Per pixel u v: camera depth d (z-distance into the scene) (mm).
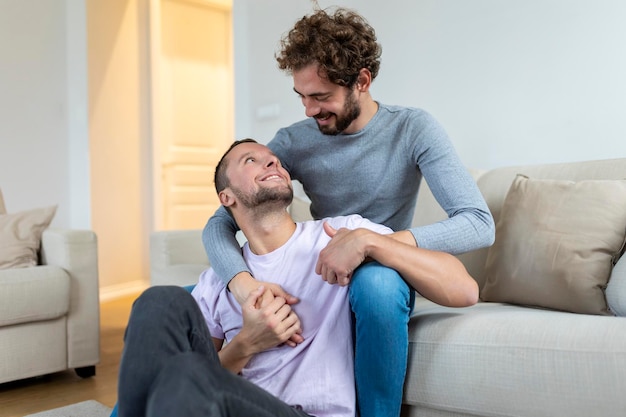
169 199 4672
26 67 4105
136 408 916
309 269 1281
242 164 1329
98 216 4273
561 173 1791
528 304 1590
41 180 4191
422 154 1397
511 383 1119
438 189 1350
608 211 1486
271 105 3410
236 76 3613
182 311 1003
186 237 2506
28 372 2314
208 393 838
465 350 1181
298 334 1223
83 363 2479
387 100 2801
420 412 1274
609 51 2088
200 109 4875
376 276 1141
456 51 2527
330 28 1315
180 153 4730
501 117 2391
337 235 1199
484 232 1263
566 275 1471
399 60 2738
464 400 1181
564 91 2205
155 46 4551
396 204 1490
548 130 2256
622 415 1009
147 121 4609
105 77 4297
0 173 3977
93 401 2176
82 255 2490
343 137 1481
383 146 1455
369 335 1139
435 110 2611
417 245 1212
